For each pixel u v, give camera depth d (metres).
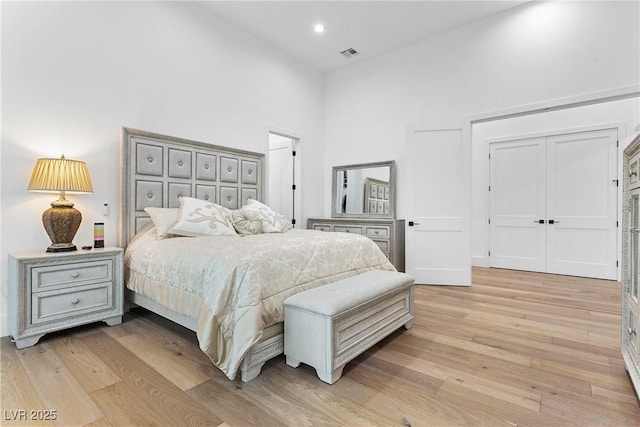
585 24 3.15
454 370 1.80
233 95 3.88
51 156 2.48
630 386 1.63
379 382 1.67
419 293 3.51
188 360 1.91
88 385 1.63
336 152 5.13
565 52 3.25
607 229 4.29
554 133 4.68
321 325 1.66
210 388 1.61
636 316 1.53
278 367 1.83
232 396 1.54
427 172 3.97
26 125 2.37
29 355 1.96
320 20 3.81
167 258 2.24
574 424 1.34
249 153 3.95
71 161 2.35
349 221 4.41
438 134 3.94
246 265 1.79
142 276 2.45
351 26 3.92
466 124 3.86
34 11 2.40
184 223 2.64
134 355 1.97
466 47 3.88
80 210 2.63
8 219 2.29
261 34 4.11
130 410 1.43
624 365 1.84
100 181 2.74
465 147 3.85
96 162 2.72
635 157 1.60
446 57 4.04
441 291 3.60
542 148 4.80
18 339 2.03
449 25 3.89
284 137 5.04
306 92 4.93
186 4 3.40
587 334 2.32
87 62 2.67
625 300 1.74
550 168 4.73
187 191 3.27
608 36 3.04
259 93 4.20
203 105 3.55
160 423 1.35
